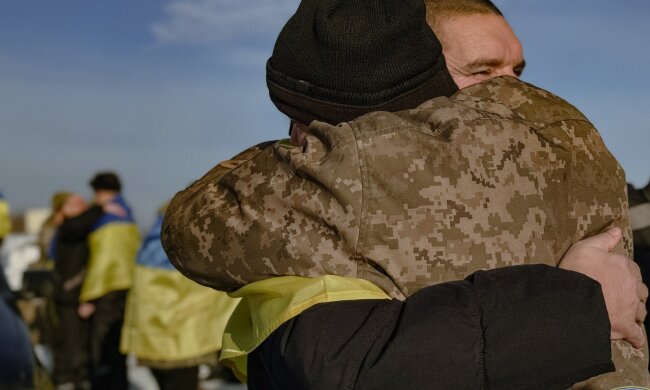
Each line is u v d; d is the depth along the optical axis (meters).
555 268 1.42
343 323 1.39
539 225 1.49
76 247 8.38
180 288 5.62
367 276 1.46
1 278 3.09
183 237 1.61
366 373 1.33
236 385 7.34
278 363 1.42
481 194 1.46
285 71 1.60
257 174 1.56
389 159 1.46
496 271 1.41
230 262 1.55
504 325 1.34
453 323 1.34
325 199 1.47
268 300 1.50
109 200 8.09
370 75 1.54
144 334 5.61
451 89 1.64
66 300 8.37
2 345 2.75
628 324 1.49
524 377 1.33
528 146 1.52
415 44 1.56
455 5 1.85
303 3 1.64
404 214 1.45
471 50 1.80
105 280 7.86
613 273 1.49
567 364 1.34
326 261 1.47
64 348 8.52
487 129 1.50
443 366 1.32
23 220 15.42
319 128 1.54
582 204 1.56
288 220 1.50
